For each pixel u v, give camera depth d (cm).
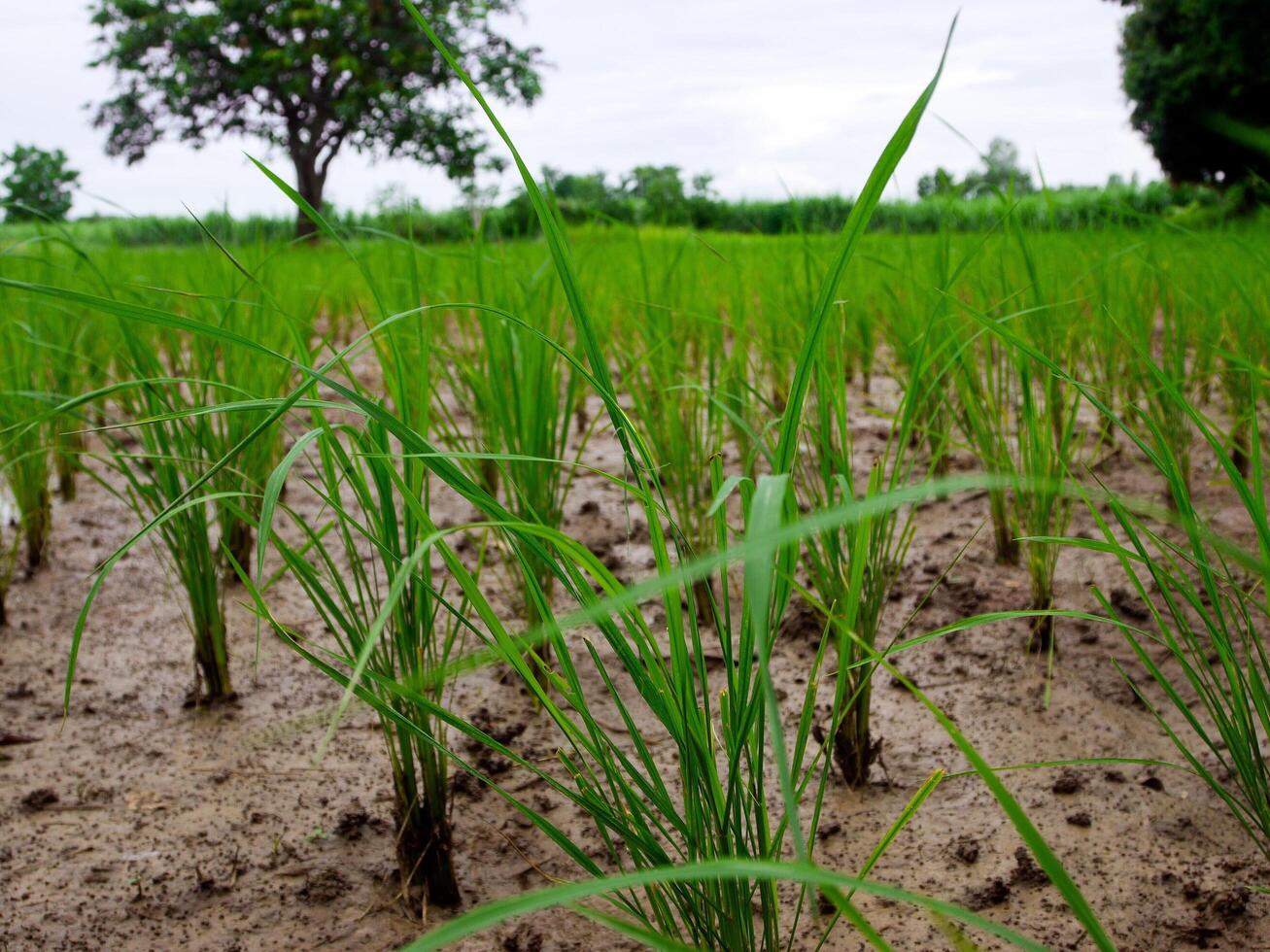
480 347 341
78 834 181
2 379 297
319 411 126
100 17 3161
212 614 225
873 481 140
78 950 151
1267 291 342
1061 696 226
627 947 149
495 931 154
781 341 363
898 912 155
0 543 314
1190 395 426
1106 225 373
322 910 160
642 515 353
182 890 165
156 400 220
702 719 121
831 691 228
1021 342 137
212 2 3195
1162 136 1516
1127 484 354
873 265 468
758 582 54
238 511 128
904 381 357
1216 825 178
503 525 82
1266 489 334
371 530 151
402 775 157
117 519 364
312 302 505
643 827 121
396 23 3177
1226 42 1466
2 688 238
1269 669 136
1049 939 148
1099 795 188
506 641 109
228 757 208
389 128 3145
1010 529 296
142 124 3297
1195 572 276
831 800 189
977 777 194
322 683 241
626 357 307
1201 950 146
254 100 3212
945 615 269
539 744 211
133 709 229
